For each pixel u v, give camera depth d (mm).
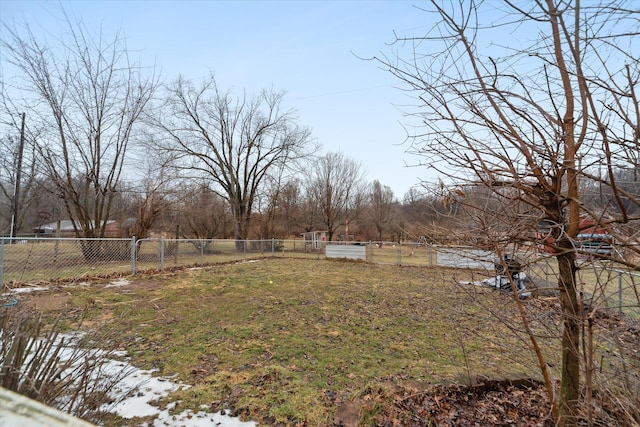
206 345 4102
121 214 15391
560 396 1898
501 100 1692
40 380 1585
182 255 13055
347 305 6523
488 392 2928
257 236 23547
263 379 3180
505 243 1776
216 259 14219
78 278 7988
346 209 29266
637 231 1452
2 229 19891
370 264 14125
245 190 22875
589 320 1588
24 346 1606
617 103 1375
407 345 4273
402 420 2473
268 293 7570
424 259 14469
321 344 4266
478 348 4098
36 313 2439
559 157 1639
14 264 7992
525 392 2922
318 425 2432
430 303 6707
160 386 2990
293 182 26391
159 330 4648
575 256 1679
